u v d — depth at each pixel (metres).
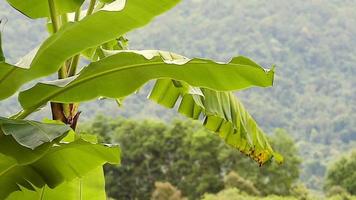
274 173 27.14
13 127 1.95
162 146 28.25
